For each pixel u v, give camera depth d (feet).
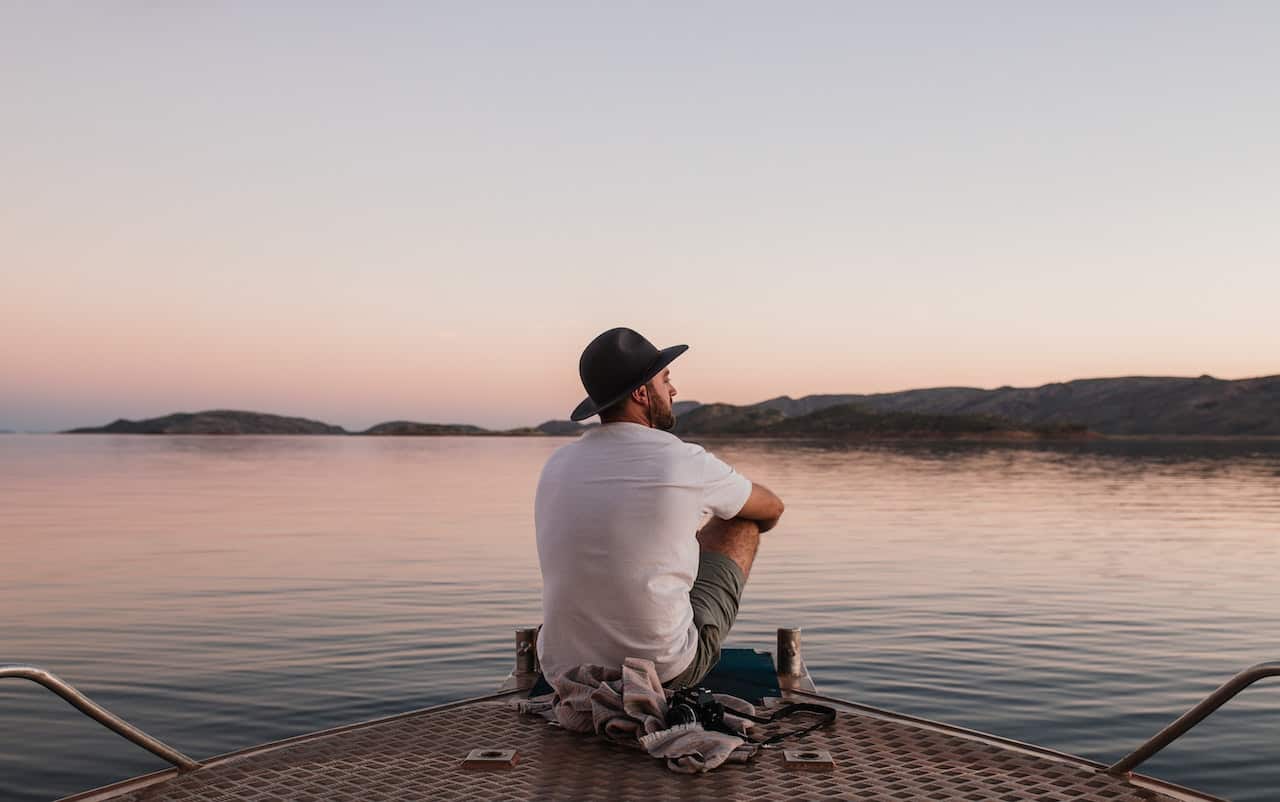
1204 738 22.57
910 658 30.60
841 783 8.98
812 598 42.11
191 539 65.26
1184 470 223.30
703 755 9.45
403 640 32.78
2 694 25.58
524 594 42.24
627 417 10.96
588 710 10.36
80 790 18.98
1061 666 29.58
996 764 9.56
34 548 59.36
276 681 27.27
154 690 26.30
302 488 137.28
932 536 70.69
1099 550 61.36
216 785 9.05
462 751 10.13
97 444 625.41
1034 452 412.98
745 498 11.10
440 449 498.28
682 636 10.43
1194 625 36.04
